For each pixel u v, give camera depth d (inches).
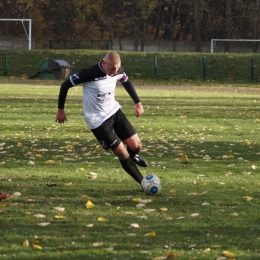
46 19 4594.0
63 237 401.4
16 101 1611.7
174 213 467.2
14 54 3097.9
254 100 1784.0
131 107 1478.8
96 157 754.8
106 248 374.6
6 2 4439.0
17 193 536.7
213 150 821.2
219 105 1581.0
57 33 4650.6
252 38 4884.4
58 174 638.5
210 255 358.9
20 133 983.6
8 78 2859.3
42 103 1560.0
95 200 514.9
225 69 2861.7
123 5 4626.0
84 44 3860.7
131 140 546.9
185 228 422.3
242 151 815.1
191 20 4830.2
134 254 362.6
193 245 379.6
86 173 645.3
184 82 2765.7
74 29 4660.4
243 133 1011.9
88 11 4552.2
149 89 2330.2
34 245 379.6
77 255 362.9
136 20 4611.2
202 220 444.8
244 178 620.7
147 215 460.8
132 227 425.1
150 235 402.3
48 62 2778.1
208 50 4360.2
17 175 631.8
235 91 2266.2
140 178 551.5
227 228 422.9
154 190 536.7
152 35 4894.2
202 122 1175.0
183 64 2915.8
